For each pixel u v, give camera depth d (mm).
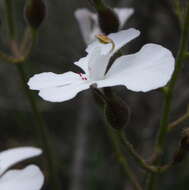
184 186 471
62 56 550
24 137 519
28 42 375
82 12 372
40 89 267
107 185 478
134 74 261
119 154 334
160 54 261
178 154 295
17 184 301
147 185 308
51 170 361
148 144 450
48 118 554
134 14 466
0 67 594
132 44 461
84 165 452
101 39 272
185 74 486
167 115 306
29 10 345
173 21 432
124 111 284
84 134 461
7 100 546
